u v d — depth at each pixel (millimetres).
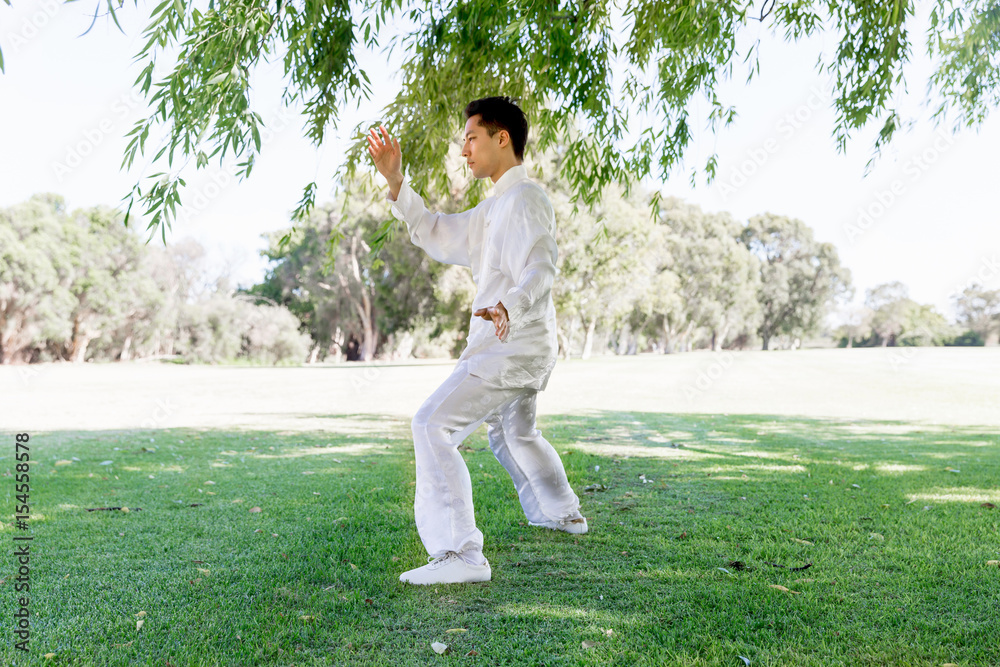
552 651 1769
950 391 12492
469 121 2621
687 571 2422
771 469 4594
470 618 1997
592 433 6695
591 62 3637
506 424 2900
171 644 1794
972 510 3355
